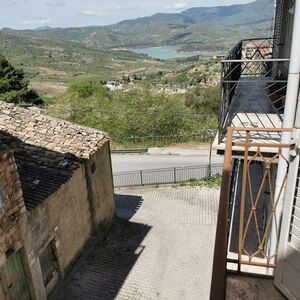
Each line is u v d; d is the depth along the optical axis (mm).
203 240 14234
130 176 21078
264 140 7141
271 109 9148
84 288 11352
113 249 13516
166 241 14211
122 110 31141
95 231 13867
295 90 5652
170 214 16547
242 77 12617
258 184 11805
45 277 10516
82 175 12430
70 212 11656
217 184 19266
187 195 18375
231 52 8211
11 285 8906
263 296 4016
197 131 29219
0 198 7980
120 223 15594
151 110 30750
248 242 9133
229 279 4270
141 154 25938
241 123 8164
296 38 5484
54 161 11680
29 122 13523
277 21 12781
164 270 12375
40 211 9852
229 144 3949
